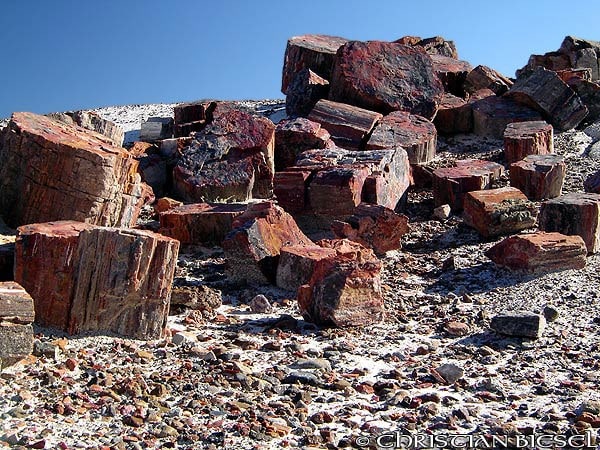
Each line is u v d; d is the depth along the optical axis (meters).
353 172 13.08
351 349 8.62
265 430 6.41
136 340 8.44
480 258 12.23
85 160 11.69
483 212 13.13
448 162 17.11
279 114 21.25
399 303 10.35
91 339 8.26
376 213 12.51
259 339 8.87
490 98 19.97
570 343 8.80
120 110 26.23
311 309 9.51
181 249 12.73
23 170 12.03
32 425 6.27
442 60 22.50
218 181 15.18
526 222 13.20
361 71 19.11
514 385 7.66
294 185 13.31
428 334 9.25
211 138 15.83
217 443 6.19
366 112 17.88
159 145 17.12
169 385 7.29
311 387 7.51
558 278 10.99
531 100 19.28
